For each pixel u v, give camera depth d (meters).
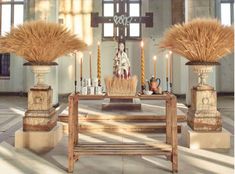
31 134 6.44
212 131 6.42
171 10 17.84
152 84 5.81
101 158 5.79
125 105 9.49
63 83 17.98
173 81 17.69
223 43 6.25
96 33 18.33
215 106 6.49
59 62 17.92
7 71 19.12
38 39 6.30
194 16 12.16
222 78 18.30
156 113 8.91
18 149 6.34
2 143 6.82
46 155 5.96
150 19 9.73
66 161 5.61
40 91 6.57
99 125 8.04
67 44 6.50
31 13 14.04
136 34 18.52
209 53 6.38
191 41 6.29
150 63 18.00
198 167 5.26
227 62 18.25
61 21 18.08
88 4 18.30
